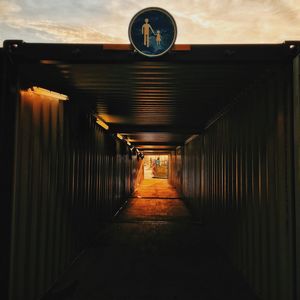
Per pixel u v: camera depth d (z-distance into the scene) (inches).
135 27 133.0
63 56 135.6
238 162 209.2
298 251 122.1
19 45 134.8
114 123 372.2
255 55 133.7
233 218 222.2
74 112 223.0
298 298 121.5
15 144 131.0
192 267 217.0
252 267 176.1
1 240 126.6
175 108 268.7
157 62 135.8
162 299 164.4
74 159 223.6
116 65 151.6
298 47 131.6
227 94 213.6
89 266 217.8
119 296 168.1
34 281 154.7
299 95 124.5
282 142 136.8
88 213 272.4
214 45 134.9
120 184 522.0
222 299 164.7
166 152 1107.3
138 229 347.9
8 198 128.1
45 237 168.7
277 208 140.9
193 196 499.2
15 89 133.0
